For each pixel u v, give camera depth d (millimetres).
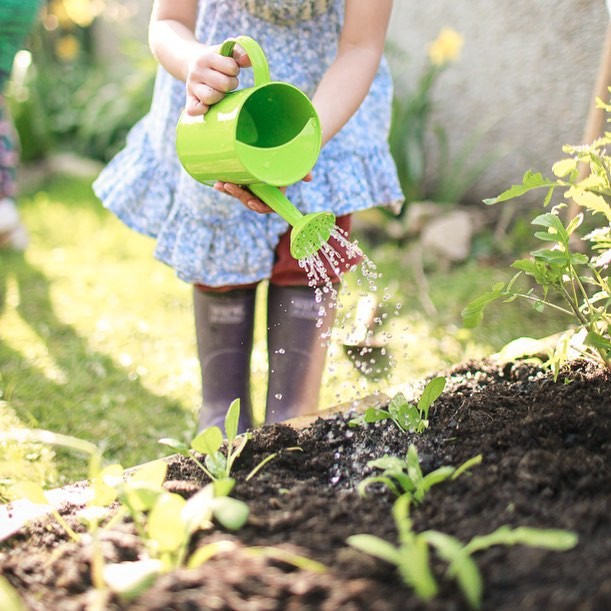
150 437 1826
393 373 2039
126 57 4910
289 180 1242
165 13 1601
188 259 1658
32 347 2283
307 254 1277
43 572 982
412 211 3105
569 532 919
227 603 855
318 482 1212
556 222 1304
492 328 2332
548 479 1036
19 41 2666
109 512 1121
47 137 4301
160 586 883
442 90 3281
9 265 2928
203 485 1179
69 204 3668
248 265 1652
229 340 1726
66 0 4520
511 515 976
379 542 842
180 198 1671
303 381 1658
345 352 2121
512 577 851
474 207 3209
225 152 1230
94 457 1019
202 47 1458
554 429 1199
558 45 2883
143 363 2209
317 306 1660
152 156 1739
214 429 1161
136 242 3211
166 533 934
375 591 851
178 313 2568
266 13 1594
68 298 2660
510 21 3016
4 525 1120
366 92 1489
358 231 3141
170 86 1664
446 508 1012
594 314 1379
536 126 2992
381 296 2592
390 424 1350
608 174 1381
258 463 1279
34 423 1833
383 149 1724
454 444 1248
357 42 1502
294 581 875
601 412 1229
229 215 1636
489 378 1500
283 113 1318
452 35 2986
